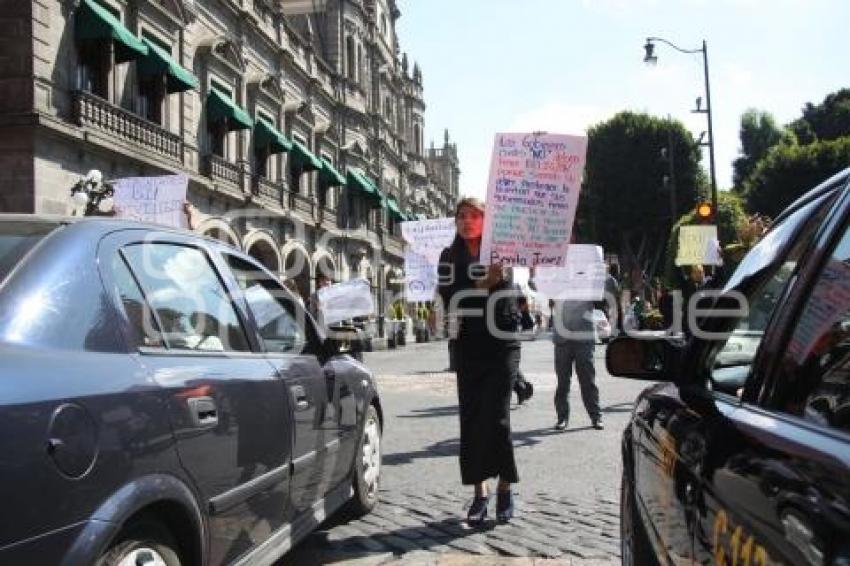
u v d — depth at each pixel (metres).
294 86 35.19
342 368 5.22
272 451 3.80
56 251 2.88
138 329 3.06
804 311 2.18
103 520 2.44
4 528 2.11
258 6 31.09
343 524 5.45
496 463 5.23
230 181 26.94
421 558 4.73
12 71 17.59
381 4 50.84
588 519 5.46
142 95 22.58
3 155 17.45
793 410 2.03
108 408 2.58
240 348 3.90
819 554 1.48
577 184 5.36
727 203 47.88
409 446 8.18
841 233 2.13
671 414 2.96
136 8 21.97
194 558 3.04
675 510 2.59
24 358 2.40
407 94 58.75
